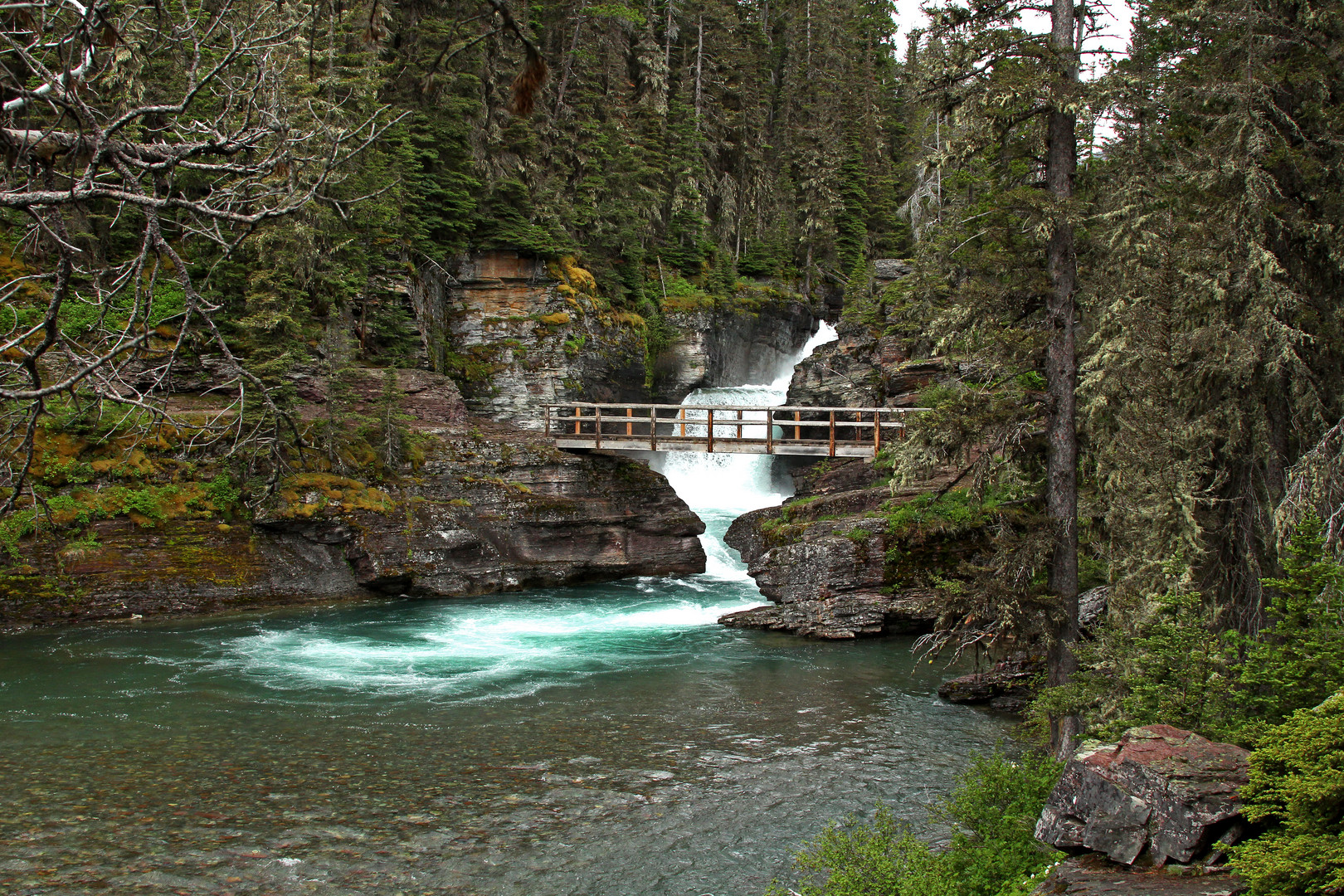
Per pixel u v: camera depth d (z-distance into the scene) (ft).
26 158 11.91
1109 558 45.83
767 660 69.31
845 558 78.84
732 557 109.29
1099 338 46.37
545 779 44.21
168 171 13.30
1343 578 27.89
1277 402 44.47
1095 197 49.21
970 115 44.62
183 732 49.83
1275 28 46.09
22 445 13.16
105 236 79.46
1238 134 43.68
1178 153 50.80
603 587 96.94
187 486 82.02
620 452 138.92
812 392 138.82
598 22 170.91
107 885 32.53
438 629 77.56
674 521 104.73
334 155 15.03
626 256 158.30
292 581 84.99
